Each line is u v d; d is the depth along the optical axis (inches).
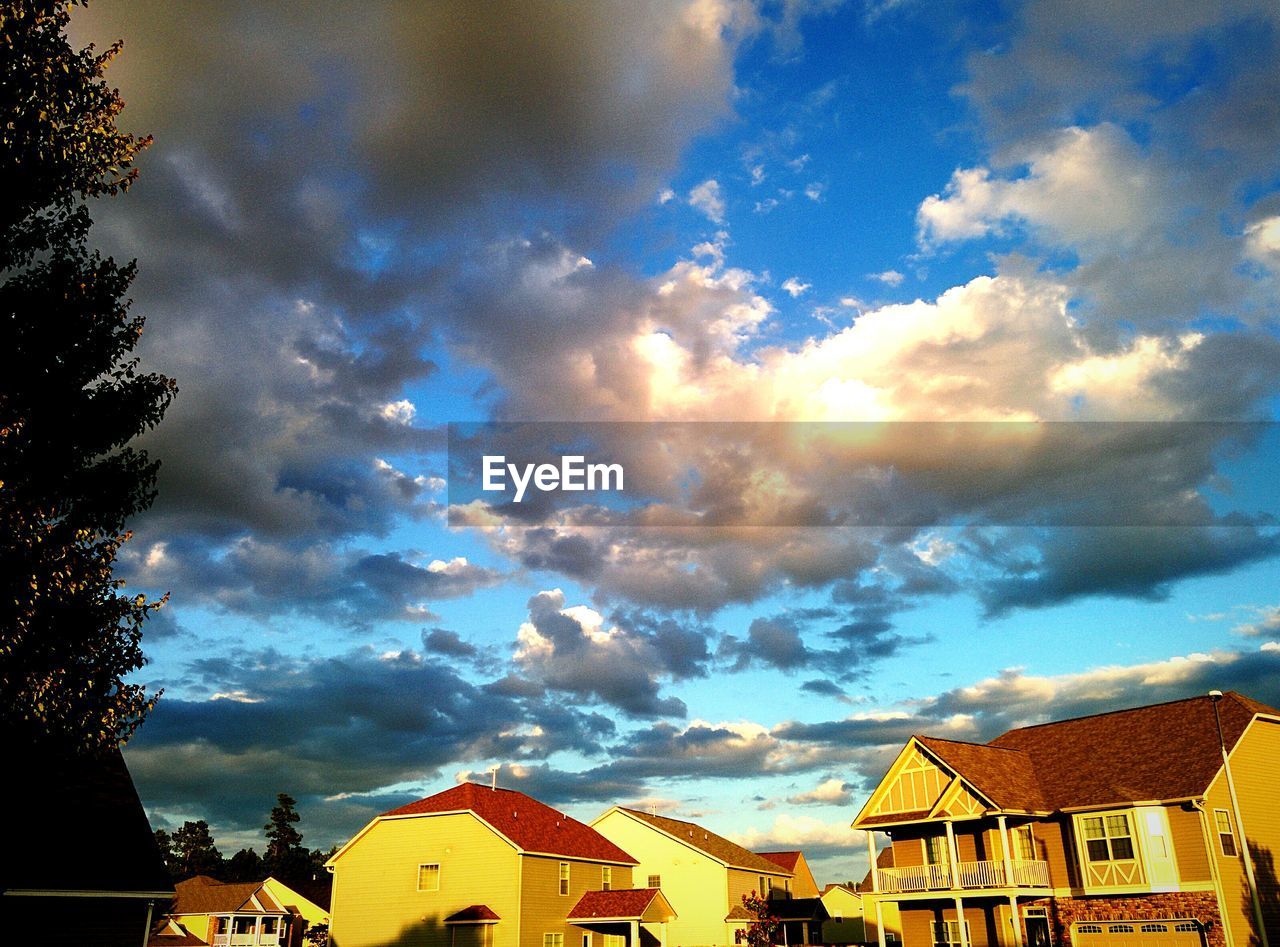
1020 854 1444.4
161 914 2497.5
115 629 670.5
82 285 673.6
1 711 612.1
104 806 976.9
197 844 5280.5
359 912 1795.0
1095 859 1374.3
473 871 1743.4
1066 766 1533.0
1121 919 1326.3
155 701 686.5
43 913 865.5
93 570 650.8
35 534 608.7
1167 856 1312.7
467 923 1684.3
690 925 2384.4
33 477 644.7
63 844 898.1
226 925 2662.4
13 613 595.2
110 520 676.1
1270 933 1293.1
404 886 1781.5
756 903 2324.1
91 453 683.4
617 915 1785.2
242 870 4685.0
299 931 2950.3
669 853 2464.3
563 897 1838.1
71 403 665.6
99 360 684.1
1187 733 1440.7
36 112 633.6
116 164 681.0
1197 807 1294.3
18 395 634.8
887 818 1556.3
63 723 644.1
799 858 3398.1
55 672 629.3
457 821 1793.8
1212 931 1246.3
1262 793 1393.9
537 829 1913.1
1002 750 1604.3
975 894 1389.0
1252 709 1438.2
